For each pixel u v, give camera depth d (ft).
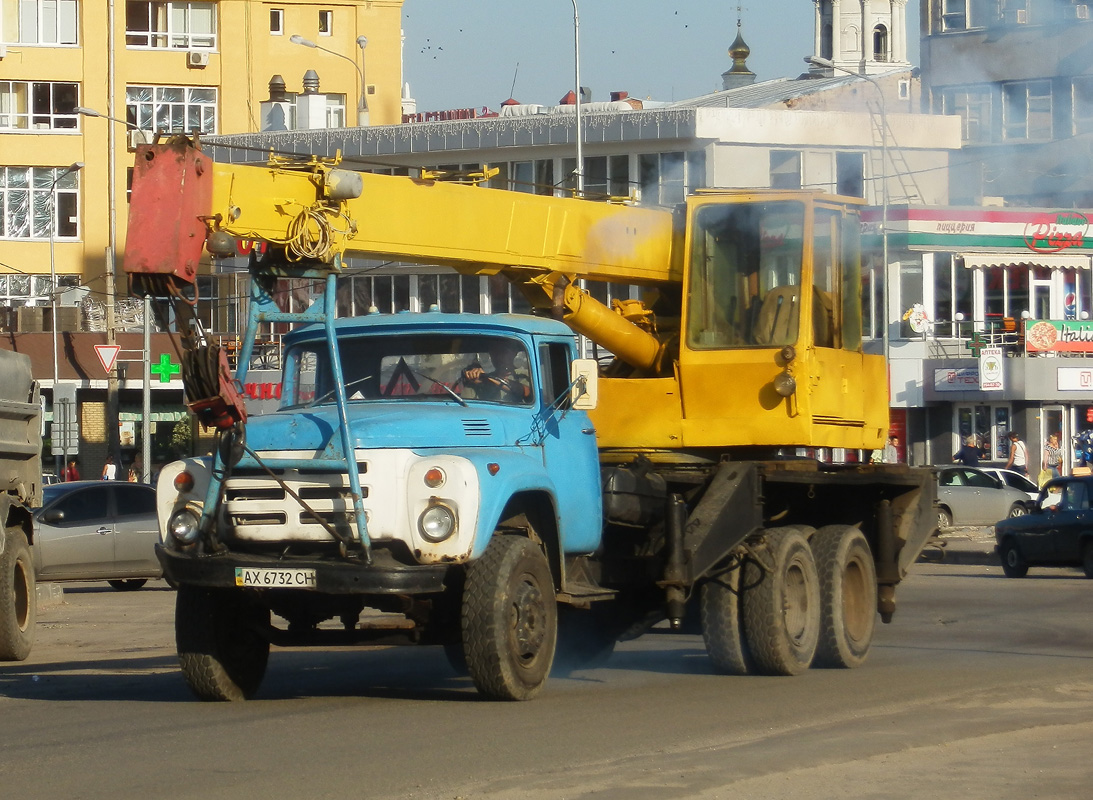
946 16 169.48
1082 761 38.24
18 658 67.15
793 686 54.19
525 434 51.31
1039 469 222.69
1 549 65.36
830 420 64.03
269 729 43.29
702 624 58.13
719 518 56.70
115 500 109.40
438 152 224.94
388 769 37.04
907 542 68.54
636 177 214.48
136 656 69.05
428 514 45.62
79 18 259.19
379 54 275.59
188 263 45.96
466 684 55.72
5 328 231.91
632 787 34.78
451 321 52.70
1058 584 111.24
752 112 213.25
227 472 46.47
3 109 256.11
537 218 58.59
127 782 35.96
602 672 59.98
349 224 49.73
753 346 62.03
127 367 232.73
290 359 53.93
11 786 35.73
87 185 257.55
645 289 66.44
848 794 34.22
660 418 63.00
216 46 267.39
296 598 49.39
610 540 57.52
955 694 51.21
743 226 62.90
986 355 219.41
